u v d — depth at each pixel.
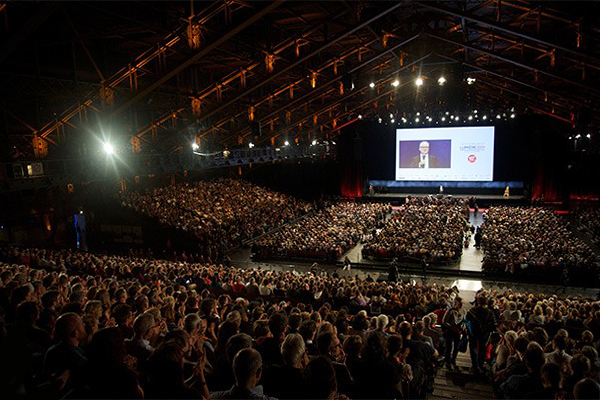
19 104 27.41
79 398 3.30
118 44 31.94
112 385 3.26
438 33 28.88
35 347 5.05
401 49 34.03
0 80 25.31
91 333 5.42
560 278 26.52
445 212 42.31
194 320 4.80
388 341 5.48
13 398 1.88
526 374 5.07
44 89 27.55
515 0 24.00
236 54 30.20
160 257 33.06
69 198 35.84
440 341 10.89
